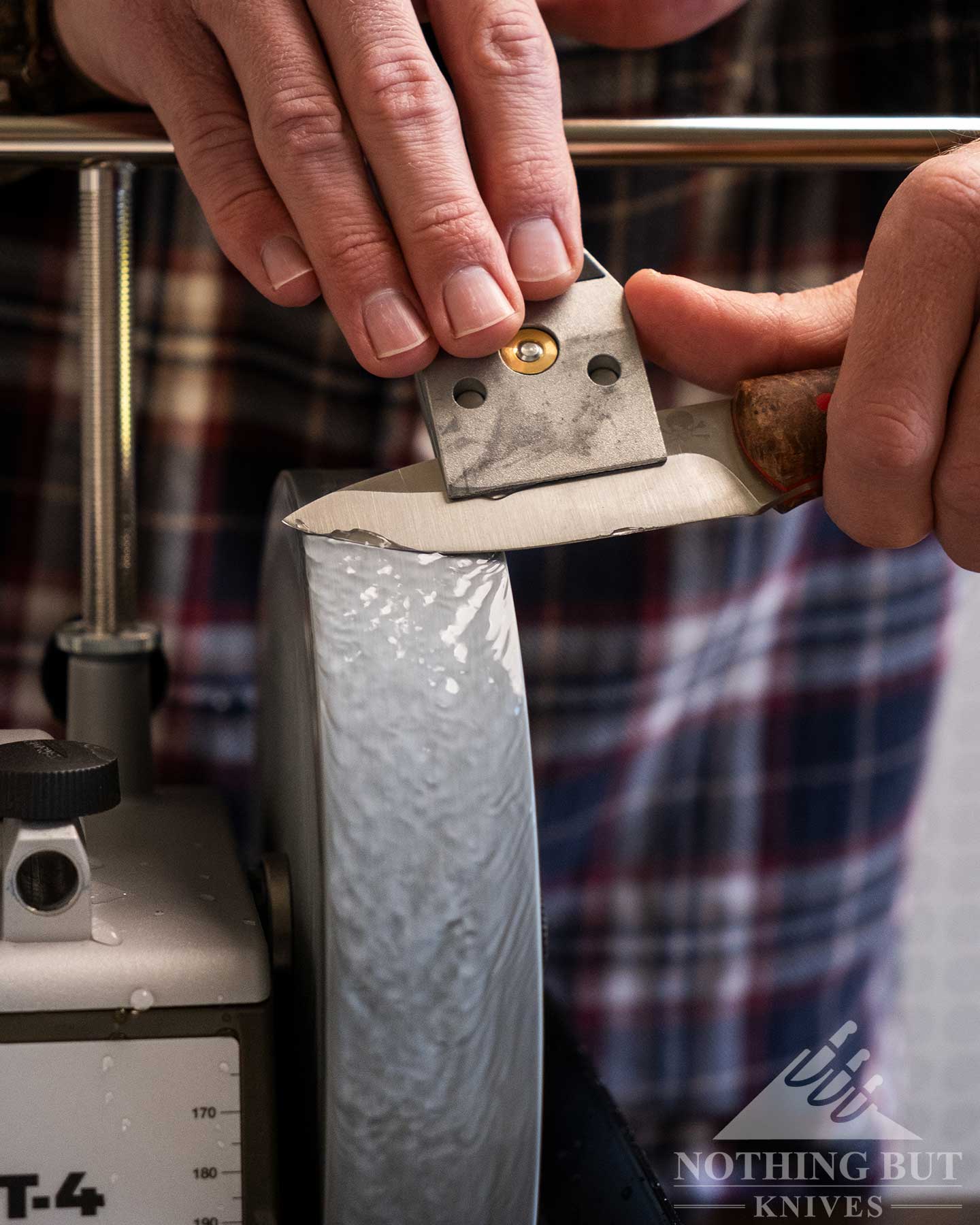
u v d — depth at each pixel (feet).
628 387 1.24
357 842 1.02
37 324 2.20
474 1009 1.04
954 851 3.45
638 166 1.39
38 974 1.01
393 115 1.17
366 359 1.19
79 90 1.64
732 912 2.87
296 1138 1.23
